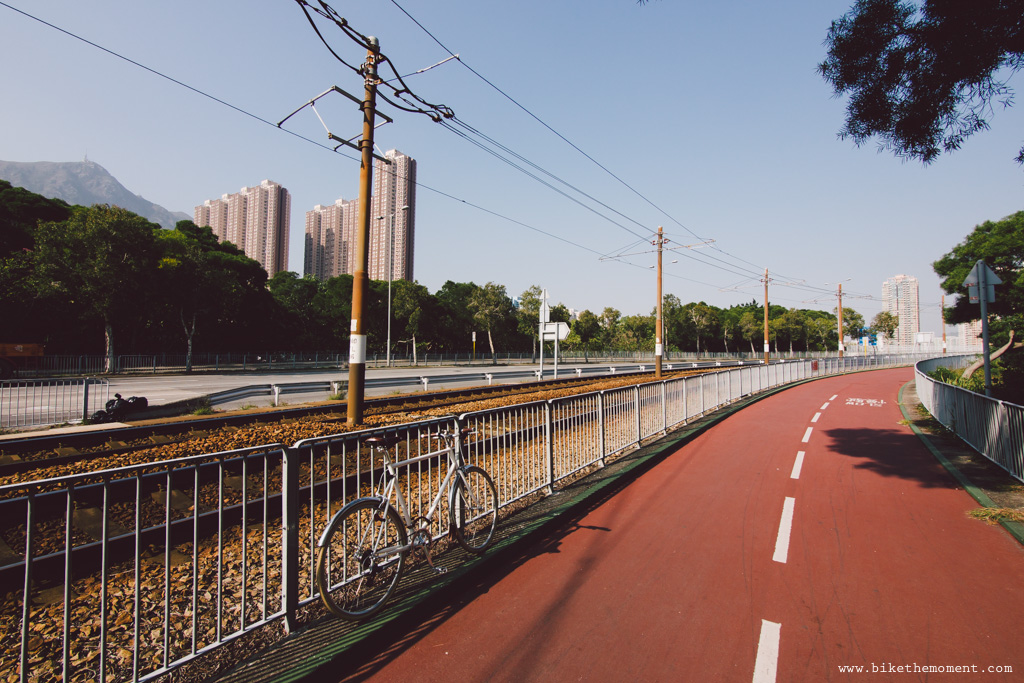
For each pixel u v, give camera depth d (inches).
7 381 495.2
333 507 244.8
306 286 2378.2
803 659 121.1
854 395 798.5
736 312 4224.9
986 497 244.1
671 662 119.7
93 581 166.4
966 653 123.4
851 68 292.7
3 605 151.9
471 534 193.9
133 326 1443.2
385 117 394.0
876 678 113.4
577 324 2588.6
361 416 387.9
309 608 142.0
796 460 336.5
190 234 1844.2
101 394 717.9
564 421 274.4
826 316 5002.5
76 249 1120.8
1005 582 161.5
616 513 230.5
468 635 132.3
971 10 237.0
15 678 118.3
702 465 323.0
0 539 193.5
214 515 213.2
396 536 165.9
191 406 585.3
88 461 265.9
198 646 128.3
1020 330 905.5
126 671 119.9
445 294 2679.6
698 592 155.1
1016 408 275.9
